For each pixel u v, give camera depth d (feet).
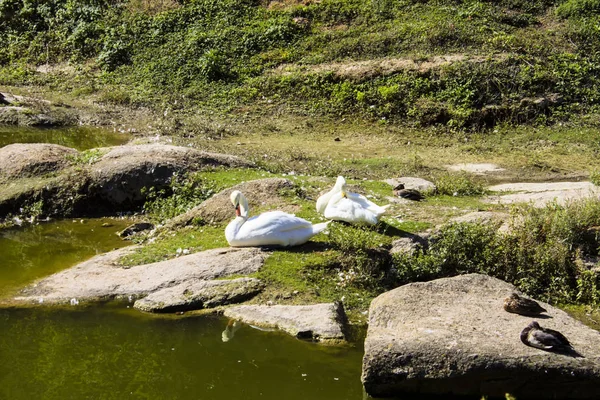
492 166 48.49
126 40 73.15
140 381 22.89
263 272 28.55
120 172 38.99
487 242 30.58
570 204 34.37
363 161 48.62
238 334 25.26
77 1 79.71
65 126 57.06
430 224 32.76
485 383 21.35
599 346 22.49
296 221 30.58
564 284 29.84
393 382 21.56
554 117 56.18
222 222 34.14
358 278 28.78
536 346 21.95
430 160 49.78
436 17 68.69
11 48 76.59
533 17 69.26
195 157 41.45
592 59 61.87
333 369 23.32
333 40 68.39
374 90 60.03
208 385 22.74
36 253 33.30
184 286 27.96
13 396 21.89
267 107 61.31
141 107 62.23
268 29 70.23
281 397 22.04
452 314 24.41
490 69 59.36
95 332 25.71
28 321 26.35
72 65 73.26
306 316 25.61
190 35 71.82
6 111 57.88
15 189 38.81
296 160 48.57
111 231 36.14
